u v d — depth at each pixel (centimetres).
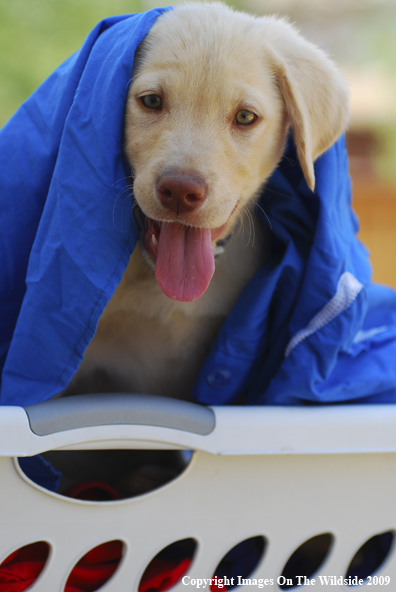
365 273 211
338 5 880
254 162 191
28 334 173
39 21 595
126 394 151
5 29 585
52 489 182
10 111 596
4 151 193
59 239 168
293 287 195
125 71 172
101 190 166
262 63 189
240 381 200
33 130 195
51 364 172
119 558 172
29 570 158
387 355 196
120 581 154
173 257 184
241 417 152
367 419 158
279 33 202
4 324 198
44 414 140
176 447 149
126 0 628
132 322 210
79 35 599
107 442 144
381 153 748
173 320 210
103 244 166
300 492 161
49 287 169
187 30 183
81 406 144
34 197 189
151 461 236
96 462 229
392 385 188
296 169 204
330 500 163
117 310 205
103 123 168
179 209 173
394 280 659
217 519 157
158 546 154
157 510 152
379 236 655
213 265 186
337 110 201
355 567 186
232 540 159
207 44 180
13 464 140
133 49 172
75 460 224
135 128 181
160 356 219
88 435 142
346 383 184
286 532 162
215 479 155
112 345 215
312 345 183
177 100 178
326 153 200
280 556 163
